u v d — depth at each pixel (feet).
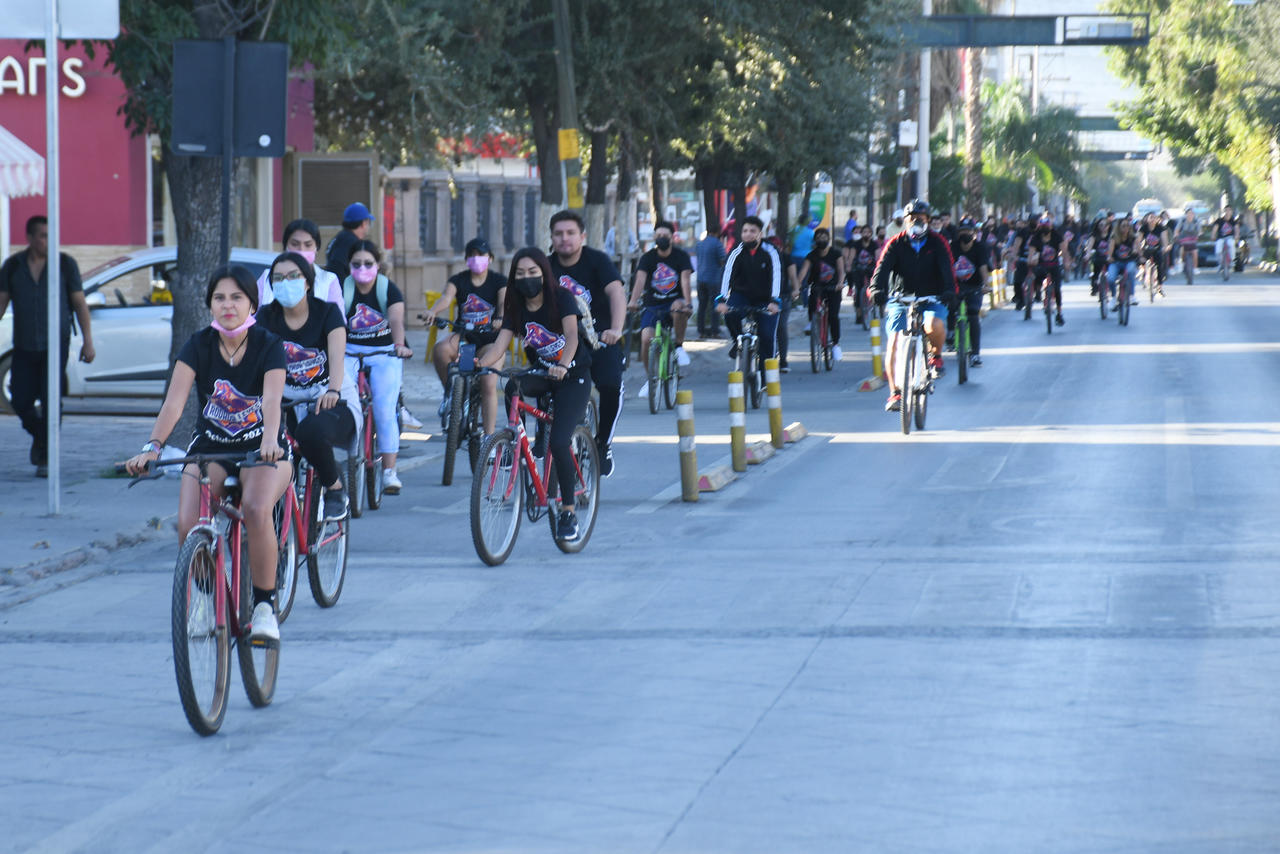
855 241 347.15
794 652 69.82
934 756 54.90
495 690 65.10
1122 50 582.35
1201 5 552.41
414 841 47.93
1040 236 288.71
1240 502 107.55
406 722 60.90
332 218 259.60
